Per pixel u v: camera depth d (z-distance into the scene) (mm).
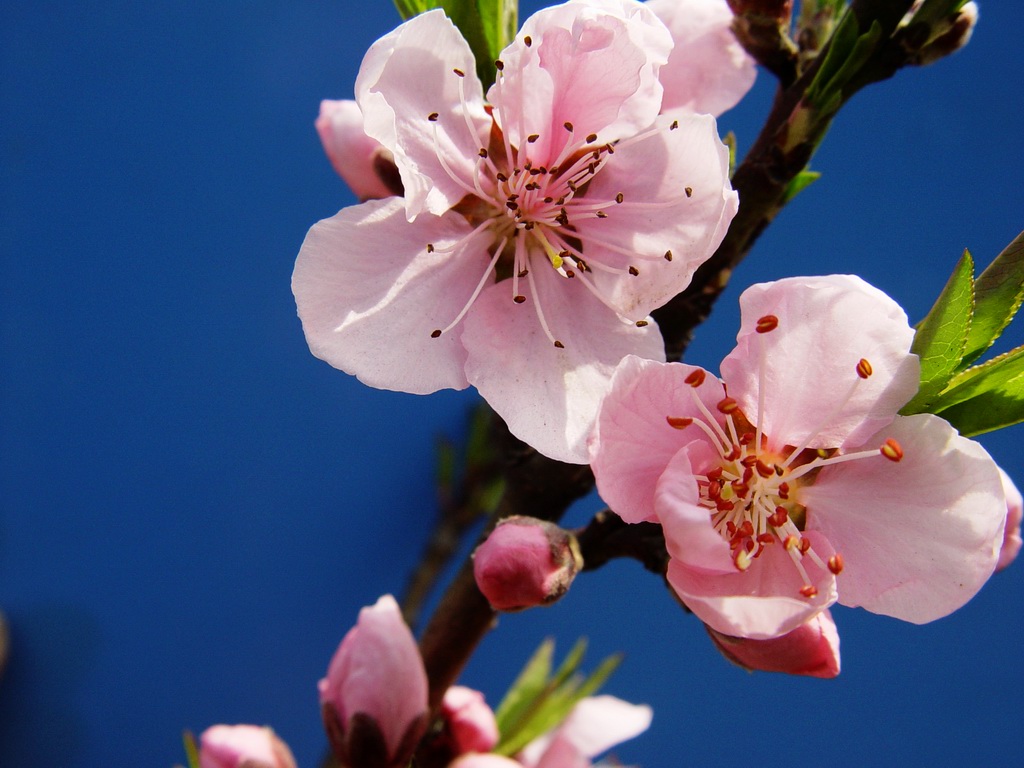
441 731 211
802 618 170
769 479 184
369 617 203
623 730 237
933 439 180
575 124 192
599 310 192
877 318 178
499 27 196
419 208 185
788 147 200
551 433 186
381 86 186
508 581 185
